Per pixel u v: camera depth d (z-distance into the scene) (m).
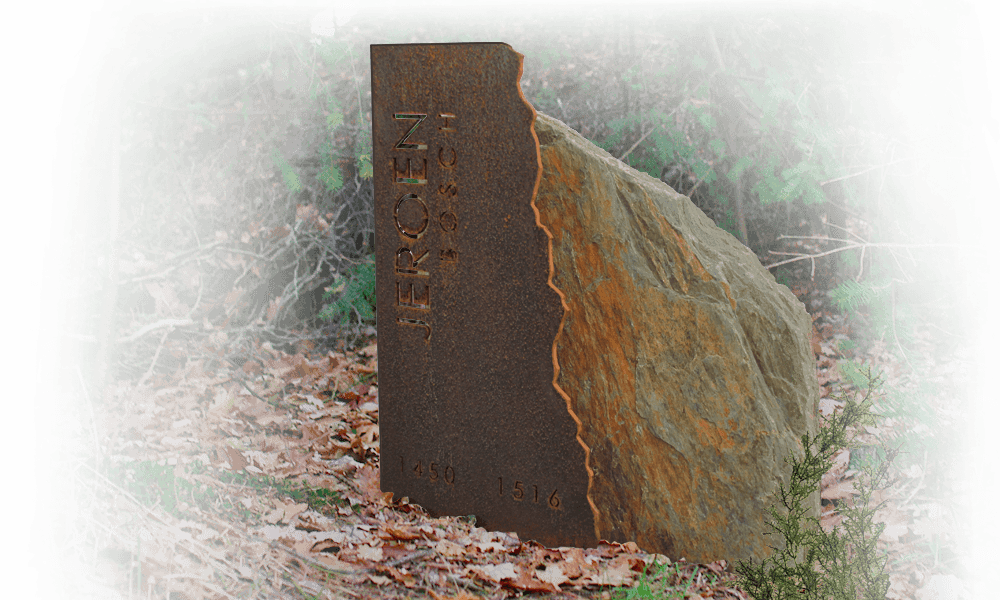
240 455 4.43
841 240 5.65
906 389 4.59
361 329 6.39
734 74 5.91
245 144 6.37
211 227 6.46
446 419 4.06
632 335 3.75
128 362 5.51
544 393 3.82
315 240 6.36
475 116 3.81
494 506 3.98
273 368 5.79
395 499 4.22
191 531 3.74
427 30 6.07
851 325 6.06
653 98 5.98
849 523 3.02
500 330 3.88
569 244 3.82
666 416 3.71
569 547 3.83
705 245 3.74
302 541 3.68
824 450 3.21
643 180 3.78
